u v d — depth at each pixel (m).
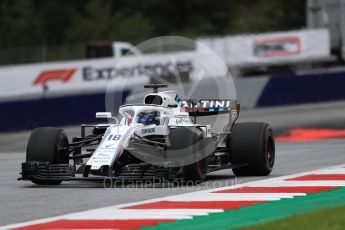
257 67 131.62
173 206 33.00
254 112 100.00
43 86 116.81
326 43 133.00
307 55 132.62
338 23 134.25
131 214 31.25
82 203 34.38
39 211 32.59
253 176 44.03
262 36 131.88
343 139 69.81
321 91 110.62
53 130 40.53
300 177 42.38
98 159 37.19
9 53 124.38
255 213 31.14
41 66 116.81
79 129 88.62
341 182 39.84
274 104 106.81
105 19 189.50
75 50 128.50
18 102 88.88
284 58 132.12
